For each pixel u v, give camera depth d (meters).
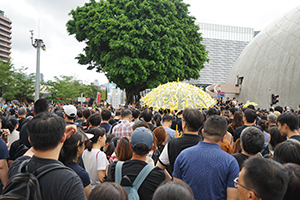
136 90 25.30
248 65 39.47
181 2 23.20
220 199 2.04
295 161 2.04
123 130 4.98
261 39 39.38
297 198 1.53
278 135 3.50
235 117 4.93
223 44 68.12
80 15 21.92
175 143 2.80
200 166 2.12
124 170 2.32
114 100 16.59
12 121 4.50
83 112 6.09
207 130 2.29
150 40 20.28
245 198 1.47
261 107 34.78
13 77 42.81
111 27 19.78
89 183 2.23
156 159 3.70
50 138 1.60
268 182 1.34
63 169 1.59
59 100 42.00
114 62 20.48
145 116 5.48
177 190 1.18
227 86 40.22
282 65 32.66
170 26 20.83
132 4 20.92
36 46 12.75
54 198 1.46
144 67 20.47
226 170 2.07
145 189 2.21
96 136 3.27
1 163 2.84
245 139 2.53
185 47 22.08
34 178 1.45
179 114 5.58
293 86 30.55
